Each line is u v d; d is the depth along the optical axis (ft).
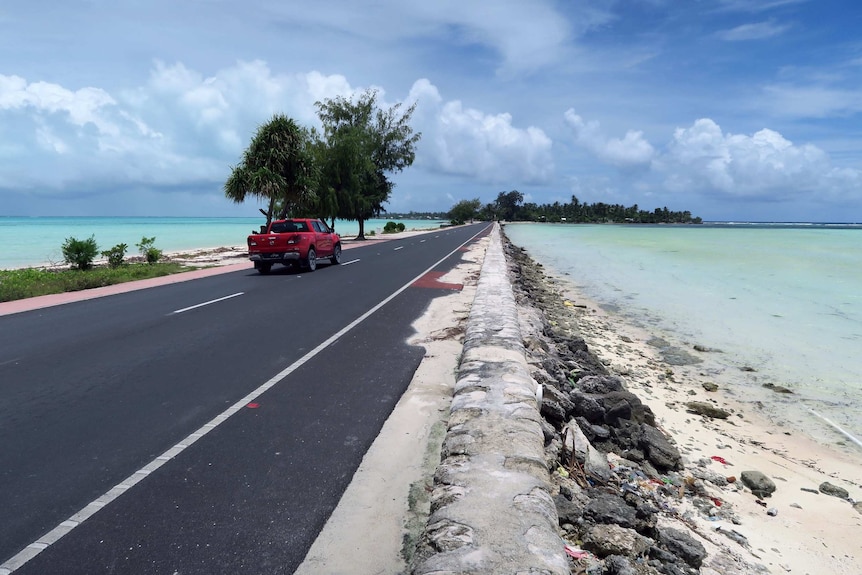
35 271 63.31
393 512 11.99
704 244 174.29
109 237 173.47
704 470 18.72
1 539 10.74
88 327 31.48
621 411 20.31
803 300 57.21
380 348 26.99
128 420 17.19
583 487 14.82
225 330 30.68
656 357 35.27
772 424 24.14
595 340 39.52
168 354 25.35
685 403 26.37
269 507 12.08
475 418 14.40
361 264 74.02
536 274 84.07
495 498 10.31
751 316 48.67
